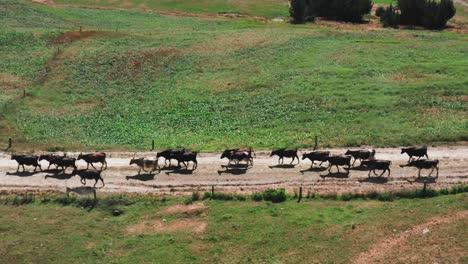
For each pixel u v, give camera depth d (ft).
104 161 140.36
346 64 226.79
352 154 140.46
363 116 176.04
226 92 202.80
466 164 140.67
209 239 111.24
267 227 113.91
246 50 246.68
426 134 158.61
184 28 295.07
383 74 213.87
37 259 106.22
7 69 221.25
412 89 195.21
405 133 160.56
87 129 173.47
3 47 241.76
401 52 242.17
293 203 123.13
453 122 167.12
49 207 123.34
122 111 189.57
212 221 117.08
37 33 256.11
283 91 199.82
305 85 204.13
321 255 104.27
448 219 113.09
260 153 150.10
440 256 100.89
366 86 200.64
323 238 109.40
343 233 110.83
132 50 242.37
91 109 191.01
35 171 139.95
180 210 121.49
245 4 372.58
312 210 119.75
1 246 109.50
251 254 106.11
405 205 120.78
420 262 99.71
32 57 232.73
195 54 242.78
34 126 172.45
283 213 118.83
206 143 159.94
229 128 172.86
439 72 213.87
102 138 166.50
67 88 207.51
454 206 118.21
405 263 99.96
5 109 181.47
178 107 191.83
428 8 322.75
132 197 126.62
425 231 109.19
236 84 209.05
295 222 115.14
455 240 105.29
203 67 229.66
